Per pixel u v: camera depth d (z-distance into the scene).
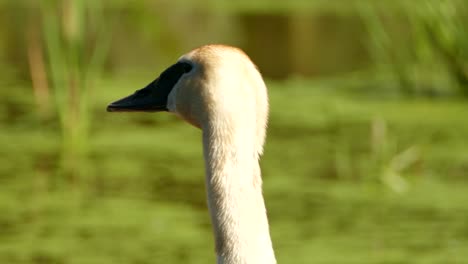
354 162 14.27
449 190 13.29
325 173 13.89
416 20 18.66
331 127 16.14
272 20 26.03
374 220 12.13
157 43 23.52
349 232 11.76
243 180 6.99
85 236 11.72
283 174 13.84
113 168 14.15
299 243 11.40
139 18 25.94
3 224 12.08
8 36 23.39
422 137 15.42
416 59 18.83
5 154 14.77
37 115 16.77
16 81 19.25
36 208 12.63
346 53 22.67
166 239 11.64
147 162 14.45
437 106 17.42
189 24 25.44
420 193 13.17
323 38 24.05
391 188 13.38
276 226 11.93
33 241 11.55
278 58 22.05
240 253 6.91
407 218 12.20
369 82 19.30
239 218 6.95
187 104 7.23
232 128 7.01
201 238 11.70
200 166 14.30
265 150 14.88
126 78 19.80
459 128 16.02
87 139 15.57
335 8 27.89
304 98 18.22
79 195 13.09
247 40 23.84
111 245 11.43
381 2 24.22
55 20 16.36
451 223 12.03
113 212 12.50
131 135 15.88
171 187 13.44
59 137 15.63
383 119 16.50
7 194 13.09
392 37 22.33
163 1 28.11
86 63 18.73
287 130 15.97
